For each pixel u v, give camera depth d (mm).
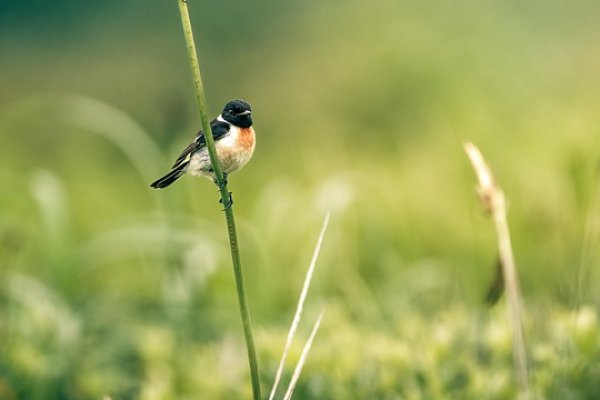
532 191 12273
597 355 7367
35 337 9070
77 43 31734
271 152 21078
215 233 11883
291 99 24531
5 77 29500
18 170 20875
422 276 11852
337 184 12469
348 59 24422
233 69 28359
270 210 13031
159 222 12484
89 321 9930
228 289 11398
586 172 10195
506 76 20422
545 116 17562
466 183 13938
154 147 12188
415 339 8531
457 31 22594
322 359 7809
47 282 11125
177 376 8180
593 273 9508
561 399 7250
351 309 11062
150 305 10891
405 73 21844
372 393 7570
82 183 19219
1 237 11164
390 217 13727
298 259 12734
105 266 13211
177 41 30938
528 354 7441
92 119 12695
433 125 17641
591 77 20641
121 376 9039
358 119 21625
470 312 8961
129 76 28516
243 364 8047
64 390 8750
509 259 5391
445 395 7246
